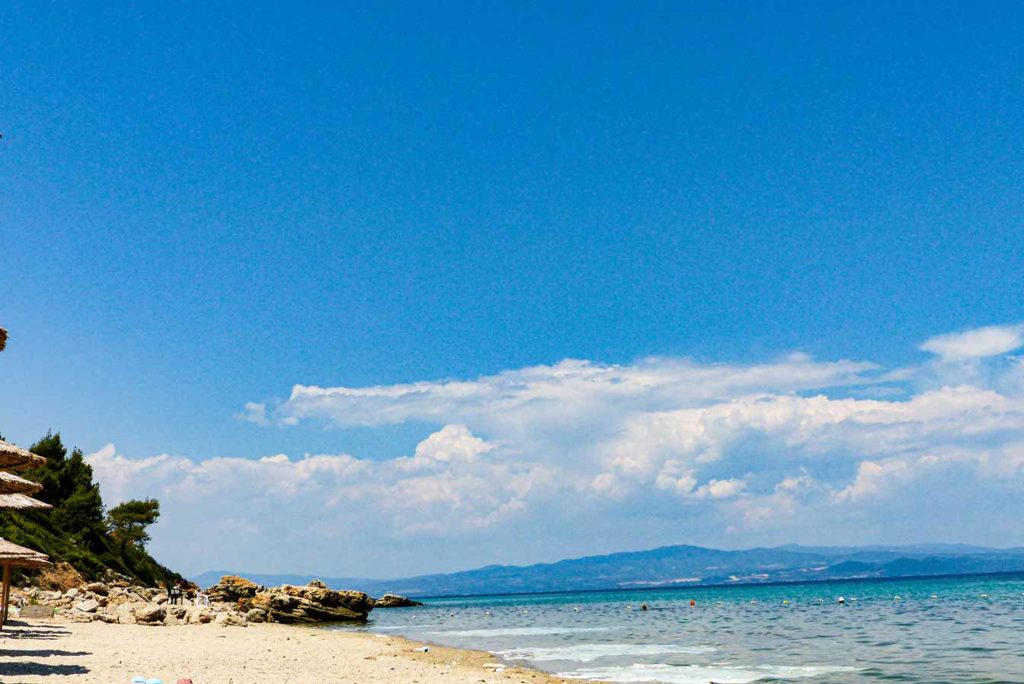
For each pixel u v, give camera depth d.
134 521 97.25
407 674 28.27
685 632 60.97
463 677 27.62
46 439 90.44
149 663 28.16
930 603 106.19
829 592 198.50
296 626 71.69
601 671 33.47
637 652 42.97
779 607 114.56
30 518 76.62
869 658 38.00
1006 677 29.98
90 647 33.19
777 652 41.81
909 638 49.38
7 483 27.27
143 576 90.44
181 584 101.12
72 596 59.16
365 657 35.50
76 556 74.00
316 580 85.50
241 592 85.62
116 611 53.06
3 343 24.11
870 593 172.12
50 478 85.56
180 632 47.25
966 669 32.78
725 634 57.25
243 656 33.22
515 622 87.56
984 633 51.59
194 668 27.47
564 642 52.12
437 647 46.88
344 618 81.62
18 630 38.75
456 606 183.75
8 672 23.36
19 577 61.41
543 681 28.75
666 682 29.64
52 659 27.59
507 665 36.03
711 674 32.28
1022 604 92.69
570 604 183.38
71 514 84.00
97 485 90.19
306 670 28.73
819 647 44.56
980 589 168.75
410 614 123.62
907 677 30.67
